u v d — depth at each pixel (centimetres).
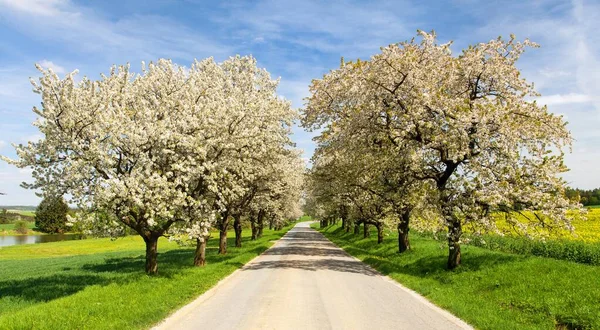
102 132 1593
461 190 1983
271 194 3988
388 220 3186
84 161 1584
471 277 1714
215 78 2719
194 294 1462
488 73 2053
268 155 2902
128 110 1870
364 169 2642
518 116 1966
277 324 1010
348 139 2409
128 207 1686
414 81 2097
